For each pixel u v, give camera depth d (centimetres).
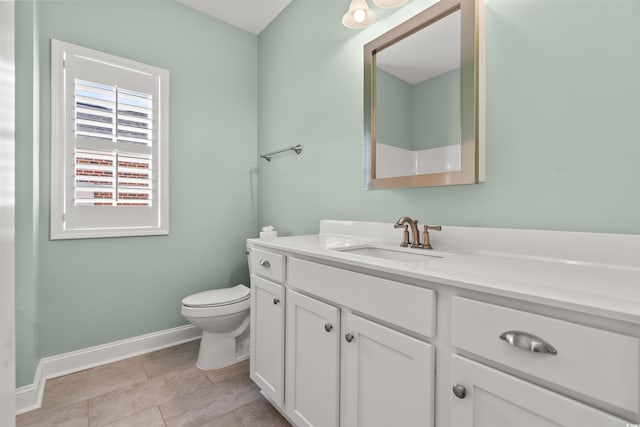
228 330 182
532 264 86
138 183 196
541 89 98
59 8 169
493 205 110
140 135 198
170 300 211
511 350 60
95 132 180
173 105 212
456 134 116
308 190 200
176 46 213
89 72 178
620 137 84
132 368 177
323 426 105
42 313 165
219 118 234
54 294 169
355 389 94
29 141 143
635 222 82
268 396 136
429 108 126
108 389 156
